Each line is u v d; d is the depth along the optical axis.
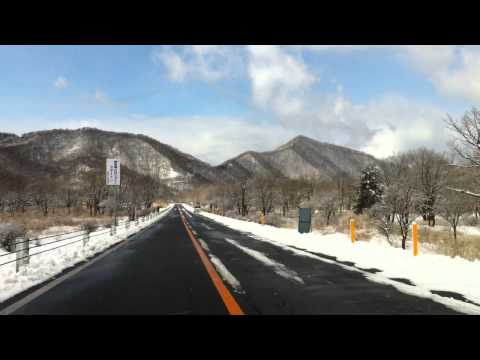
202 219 39.31
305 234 17.61
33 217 52.59
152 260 10.33
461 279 6.96
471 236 26.47
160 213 60.25
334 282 7.00
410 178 23.66
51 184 77.31
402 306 5.23
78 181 85.00
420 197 23.47
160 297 5.86
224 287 6.59
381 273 7.92
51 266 9.04
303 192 80.50
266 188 64.38
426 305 5.28
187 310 5.09
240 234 19.73
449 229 28.94
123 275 7.96
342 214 55.81
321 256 10.89
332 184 82.44
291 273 8.01
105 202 66.38
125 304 5.44
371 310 5.04
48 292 6.30
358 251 11.36
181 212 65.50
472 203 26.72
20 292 6.31
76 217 57.84
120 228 26.02
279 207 82.12
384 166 30.14
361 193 53.88
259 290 6.33
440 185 27.31
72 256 10.90
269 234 19.69
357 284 6.79
